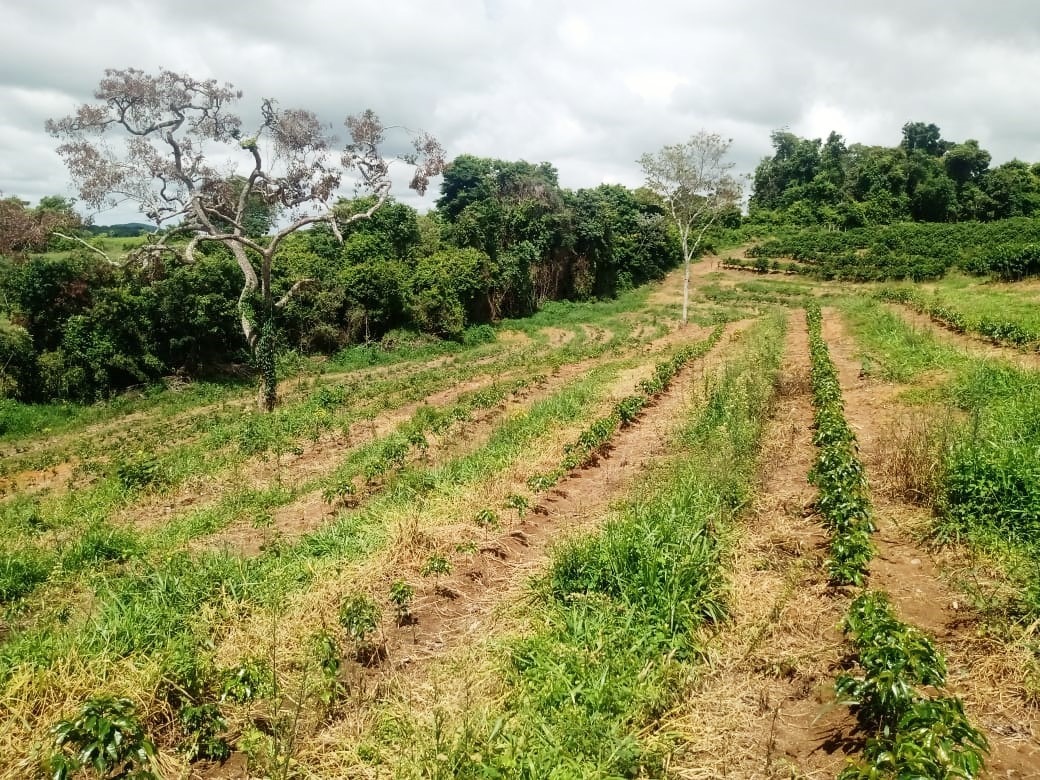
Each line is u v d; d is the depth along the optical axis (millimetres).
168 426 20141
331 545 8711
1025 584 6188
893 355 17172
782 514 8570
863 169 77062
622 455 12469
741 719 5062
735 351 23453
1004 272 34031
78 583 8289
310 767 4797
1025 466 7617
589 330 41719
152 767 4609
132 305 25625
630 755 4512
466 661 5883
